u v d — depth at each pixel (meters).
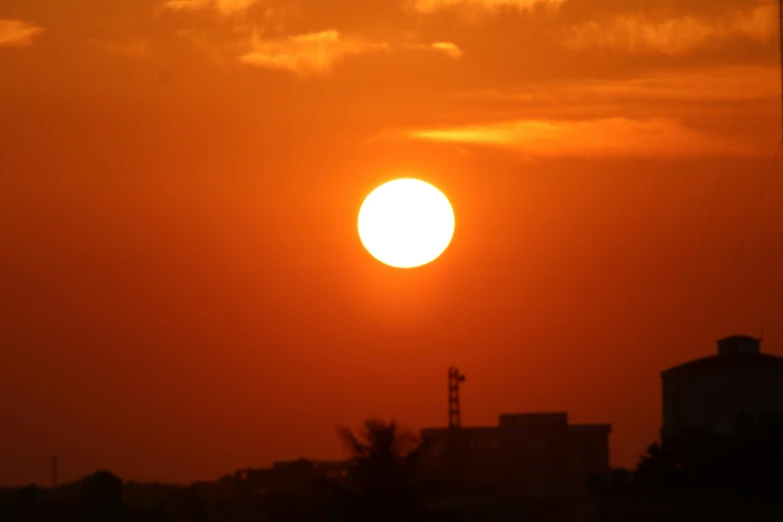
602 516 175.62
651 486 180.50
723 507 170.25
